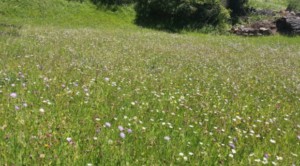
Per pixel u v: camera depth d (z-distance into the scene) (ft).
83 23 124.67
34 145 17.26
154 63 54.54
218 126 25.70
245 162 19.52
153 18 145.07
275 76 55.83
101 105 26.63
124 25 133.28
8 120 20.48
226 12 146.00
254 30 139.74
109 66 45.21
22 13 119.85
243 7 160.76
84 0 139.95
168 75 45.03
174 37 110.63
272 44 119.75
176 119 25.84
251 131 24.89
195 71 51.49
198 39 112.98
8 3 121.49
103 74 39.37
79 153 17.42
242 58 76.07
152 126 23.75
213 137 22.98
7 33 75.41
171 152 19.38
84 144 18.52
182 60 61.52
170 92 35.19
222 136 23.45
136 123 23.50
